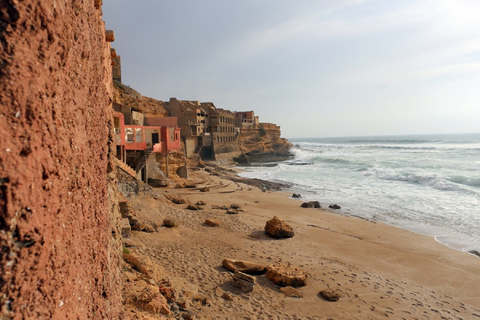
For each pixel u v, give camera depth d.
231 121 92.25
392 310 10.88
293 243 17.95
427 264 15.62
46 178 2.38
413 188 37.09
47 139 2.42
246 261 13.34
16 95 2.05
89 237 3.60
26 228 2.08
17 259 2.01
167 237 16.34
